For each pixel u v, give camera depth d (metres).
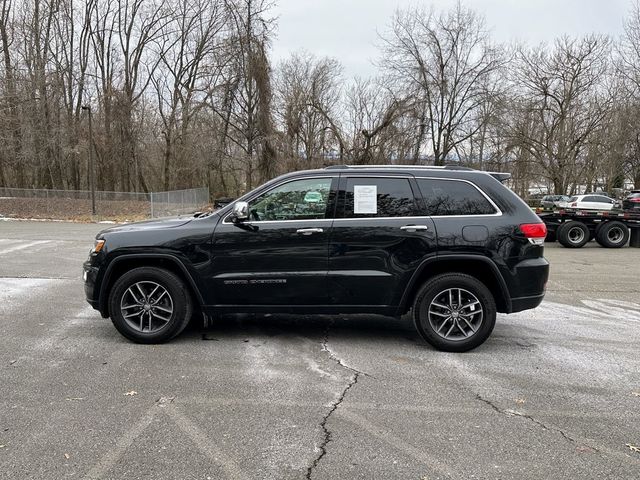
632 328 5.94
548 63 41.09
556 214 16.50
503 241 4.79
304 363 4.57
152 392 3.85
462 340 4.89
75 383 4.01
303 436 3.18
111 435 3.16
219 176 47.28
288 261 4.88
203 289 4.95
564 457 2.96
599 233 15.92
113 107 38.69
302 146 39.00
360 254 4.86
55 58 37.19
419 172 4.98
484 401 3.76
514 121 40.53
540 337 5.52
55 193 29.78
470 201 4.90
